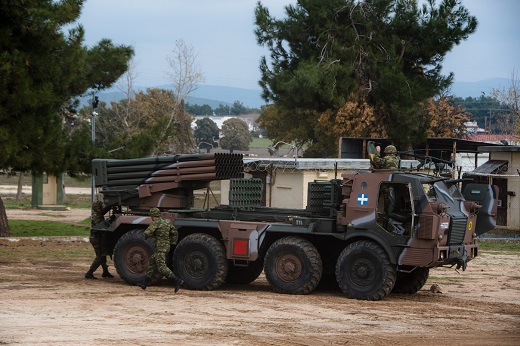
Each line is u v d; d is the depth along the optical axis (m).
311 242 21.75
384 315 18.17
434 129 76.50
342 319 17.44
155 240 21.69
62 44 35.06
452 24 61.56
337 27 63.47
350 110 62.00
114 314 17.30
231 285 23.62
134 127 86.69
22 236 39.12
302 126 88.75
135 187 23.50
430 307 19.77
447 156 60.50
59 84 35.25
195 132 184.50
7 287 21.41
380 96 61.84
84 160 37.16
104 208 23.94
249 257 21.42
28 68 32.91
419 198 19.88
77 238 38.94
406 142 60.97
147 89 100.12
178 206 23.34
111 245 23.94
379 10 62.72
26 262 28.48
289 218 21.56
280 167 46.91
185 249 22.03
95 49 40.78
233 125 174.50
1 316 16.61
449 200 20.89
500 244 42.31
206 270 21.78
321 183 21.62
